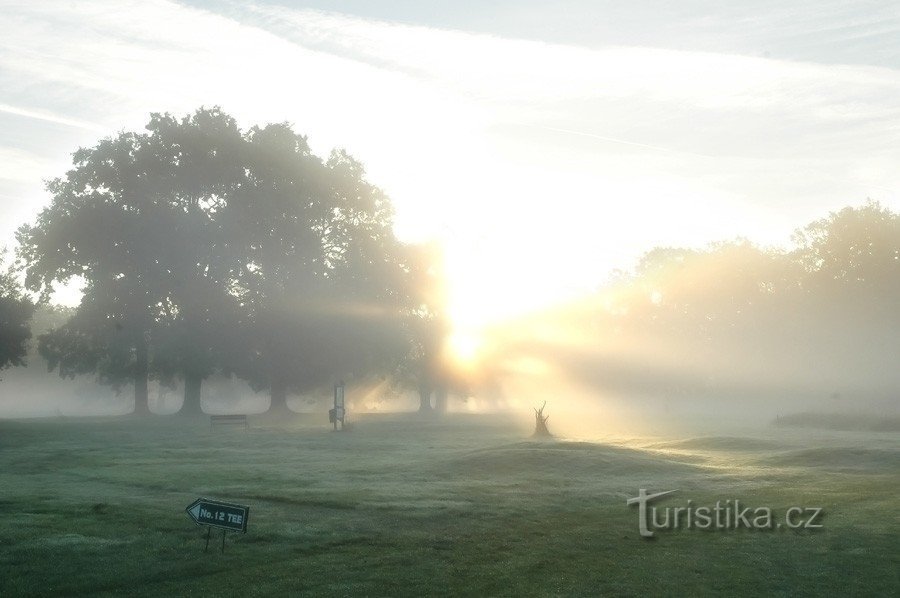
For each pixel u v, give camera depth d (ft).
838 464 97.81
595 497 73.82
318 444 138.21
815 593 43.70
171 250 211.41
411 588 44.39
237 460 109.81
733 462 101.91
